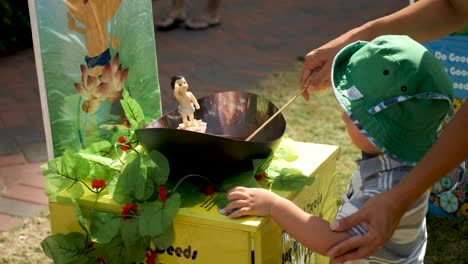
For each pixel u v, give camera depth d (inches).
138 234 72.3
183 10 233.8
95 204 75.9
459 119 60.3
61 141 82.0
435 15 82.3
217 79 188.5
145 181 72.9
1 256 110.0
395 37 69.7
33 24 77.4
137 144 84.6
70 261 75.4
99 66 85.1
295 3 260.5
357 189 71.1
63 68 80.6
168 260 74.4
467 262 108.7
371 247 62.9
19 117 166.6
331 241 65.7
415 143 67.4
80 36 82.0
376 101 66.9
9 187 133.7
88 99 84.4
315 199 85.7
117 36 87.4
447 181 120.1
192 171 75.0
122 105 84.9
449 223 120.4
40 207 126.3
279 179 77.4
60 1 79.1
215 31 229.9
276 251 74.7
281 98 174.6
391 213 61.9
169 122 83.9
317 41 218.7
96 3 83.5
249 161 73.4
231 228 69.6
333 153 88.5
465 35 113.3
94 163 78.4
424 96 65.9
